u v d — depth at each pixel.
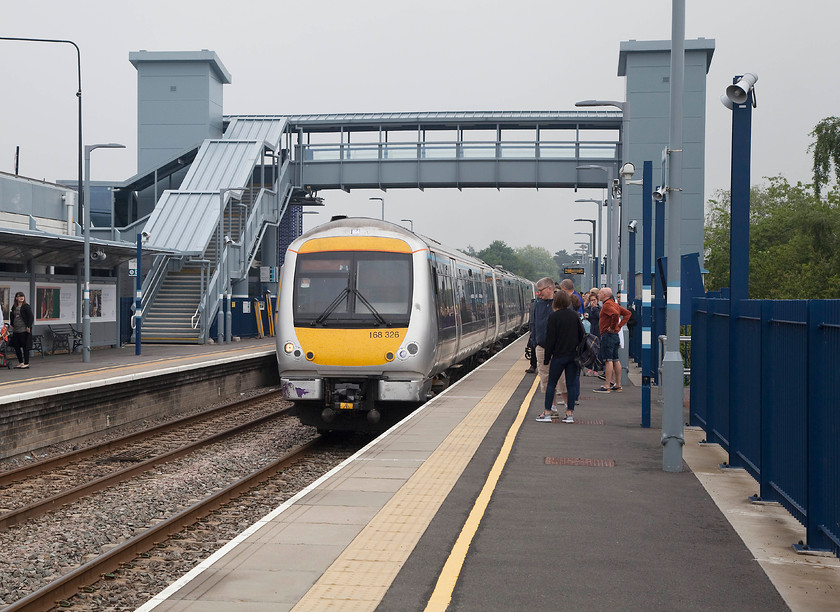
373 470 10.77
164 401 22.23
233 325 45.97
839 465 6.84
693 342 14.80
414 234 17.47
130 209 58.25
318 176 53.19
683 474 10.72
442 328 18.17
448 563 6.97
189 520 10.82
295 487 13.18
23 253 28.33
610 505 9.05
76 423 17.95
